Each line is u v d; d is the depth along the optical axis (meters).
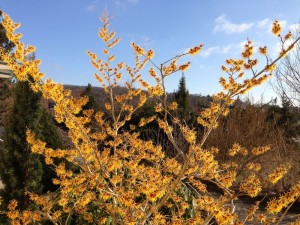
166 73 3.29
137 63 4.57
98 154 3.42
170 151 10.30
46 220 4.18
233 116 11.84
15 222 3.35
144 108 13.44
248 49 3.19
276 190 8.20
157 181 2.98
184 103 16.73
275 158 9.12
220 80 3.48
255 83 3.11
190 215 4.49
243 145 10.70
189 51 3.18
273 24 2.89
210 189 9.34
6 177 6.04
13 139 6.07
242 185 2.77
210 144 10.89
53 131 8.36
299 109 14.41
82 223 4.14
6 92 17.61
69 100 3.37
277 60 2.98
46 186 7.48
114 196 3.34
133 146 4.11
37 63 2.99
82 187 3.39
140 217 2.98
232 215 2.68
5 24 2.90
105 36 4.57
